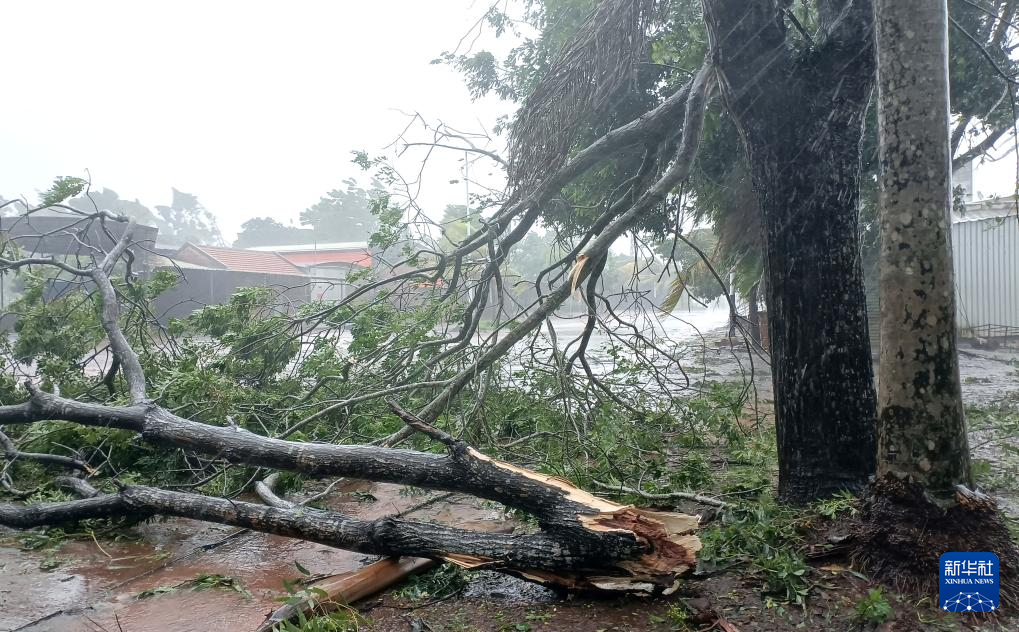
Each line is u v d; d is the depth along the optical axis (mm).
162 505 4359
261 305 7980
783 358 4473
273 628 3223
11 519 4590
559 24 9859
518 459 6082
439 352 7480
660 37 7156
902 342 3424
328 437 6406
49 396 4996
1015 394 8773
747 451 6059
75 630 3430
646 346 6625
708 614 3279
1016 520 4328
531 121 7262
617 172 8891
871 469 4289
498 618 3400
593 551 3385
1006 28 8117
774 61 4375
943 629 3082
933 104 3344
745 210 10852
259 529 4090
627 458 5734
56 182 7172
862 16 4238
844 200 4312
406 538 3727
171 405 6277
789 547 3863
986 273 16891
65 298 7855
